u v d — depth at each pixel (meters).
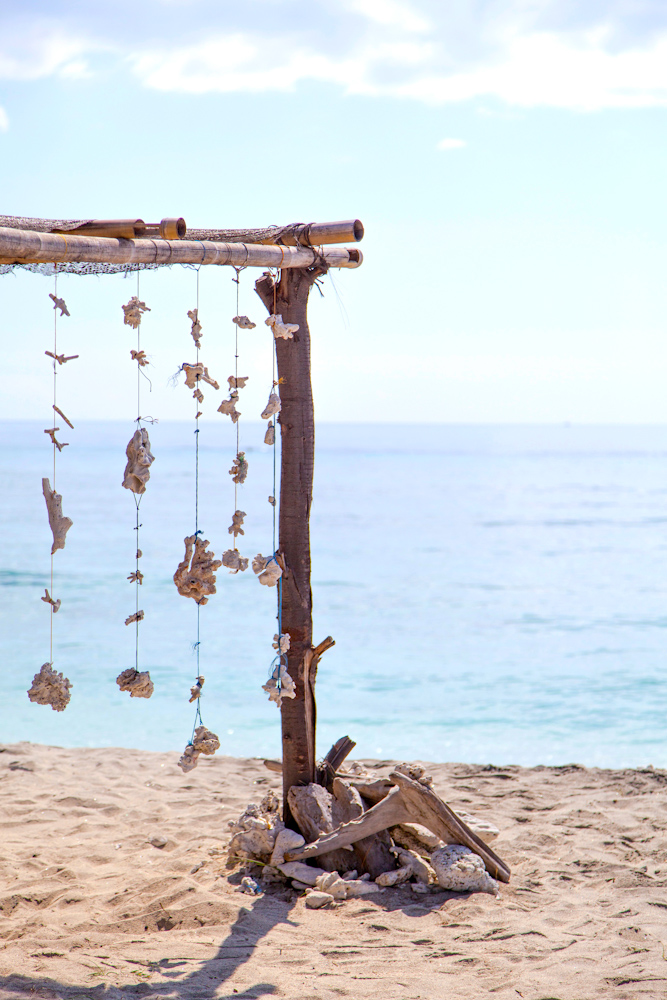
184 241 4.22
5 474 71.50
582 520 43.12
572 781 7.21
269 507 47.72
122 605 19.45
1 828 5.97
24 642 15.57
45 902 4.70
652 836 5.78
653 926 4.37
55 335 3.52
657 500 56.09
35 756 7.94
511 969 3.84
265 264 4.69
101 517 40.25
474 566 27.73
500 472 90.31
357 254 5.46
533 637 17.12
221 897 4.71
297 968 3.87
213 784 7.11
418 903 4.67
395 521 42.28
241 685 12.95
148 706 11.80
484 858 5.02
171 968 3.84
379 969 3.86
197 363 4.23
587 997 3.56
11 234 3.33
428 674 13.96
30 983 3.57
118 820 6.17
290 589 5.09
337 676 13.87
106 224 3.85
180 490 59.62
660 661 14.92
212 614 18.67
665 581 24.80
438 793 6.85
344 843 4.94
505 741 10.46
